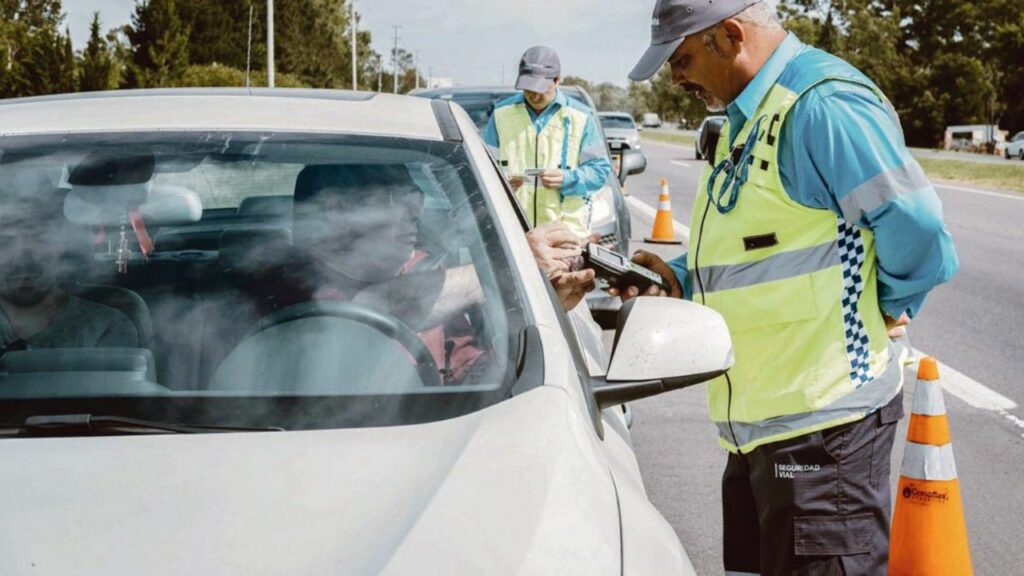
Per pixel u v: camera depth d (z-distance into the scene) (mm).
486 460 1802
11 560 1565
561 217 6570
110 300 2355
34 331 2350
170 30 70688
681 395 6695
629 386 2252
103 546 1592
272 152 2596
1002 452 5609
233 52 95125
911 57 104625
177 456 1840
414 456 1850
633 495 1948
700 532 4539
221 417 2031
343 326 2285
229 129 2674
